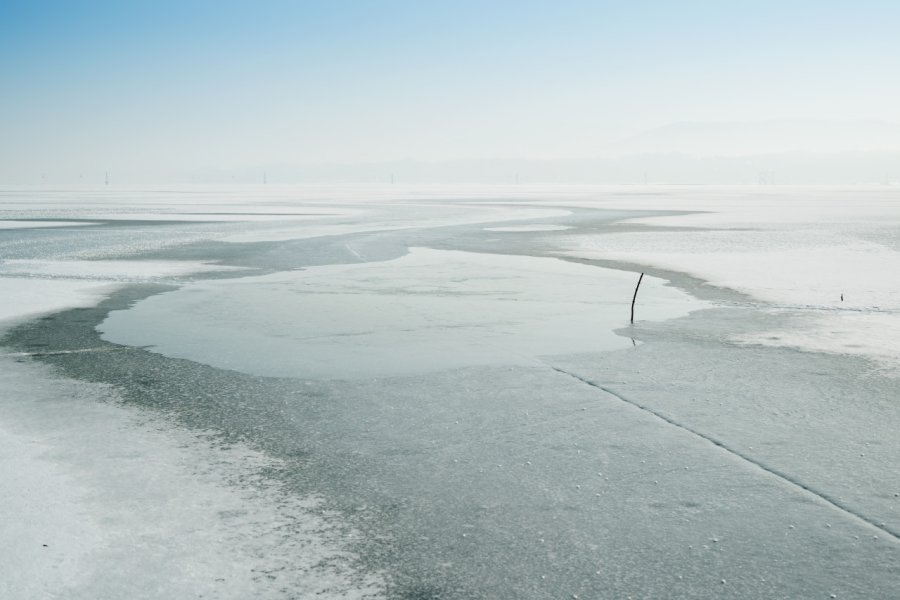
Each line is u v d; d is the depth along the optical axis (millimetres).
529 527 5109
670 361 10258
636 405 8094
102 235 37531
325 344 11477
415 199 108938
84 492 5711
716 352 10844
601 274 20859
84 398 8492
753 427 7301
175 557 4664
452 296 16766
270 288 18156
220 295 16953
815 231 37875
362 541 4910
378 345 11391
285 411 7965
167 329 12766
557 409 7957
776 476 6020
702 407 8016
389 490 5773
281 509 5418
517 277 20219
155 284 18953
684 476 6023
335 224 46875
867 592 4254
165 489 5781
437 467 6266
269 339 11883
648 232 37969
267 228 43156
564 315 14211
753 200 96000
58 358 10570
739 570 4512
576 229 40719
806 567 4543
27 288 18141
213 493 5707
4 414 7832
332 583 4367
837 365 9992
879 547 4797
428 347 11234
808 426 7332
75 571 4469
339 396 8555
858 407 8000
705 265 22984
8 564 4547
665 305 15477
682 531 5039
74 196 129625
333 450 6703
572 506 5449
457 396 8508
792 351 10898
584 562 4617
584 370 9734
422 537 4965
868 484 5848
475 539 4934
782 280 19500
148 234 38219
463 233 38000
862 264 23094
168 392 8758
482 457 6492
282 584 4348
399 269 22203
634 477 6008
